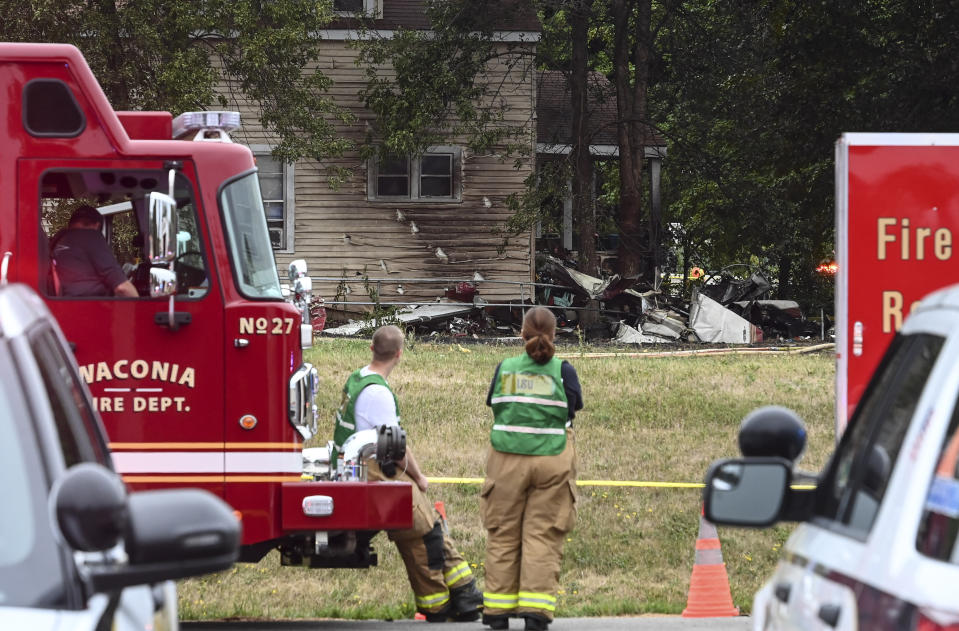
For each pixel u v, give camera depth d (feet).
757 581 124.06
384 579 120.67
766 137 253.85
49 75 91.61
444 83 326.24
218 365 92.02
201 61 263.29
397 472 101.35
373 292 328.08
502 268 355.97
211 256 92.43
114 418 91.35
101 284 91.76
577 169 369.50
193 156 92.84
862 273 96.99
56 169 91.61
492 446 96.73
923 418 34.45
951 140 96.78
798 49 229.25
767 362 242.78
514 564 96.73
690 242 489.26
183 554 31.63
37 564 31.86
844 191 97.04
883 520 34.17
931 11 217.15
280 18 281.33
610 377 213.46
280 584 118.62
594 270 374.84
